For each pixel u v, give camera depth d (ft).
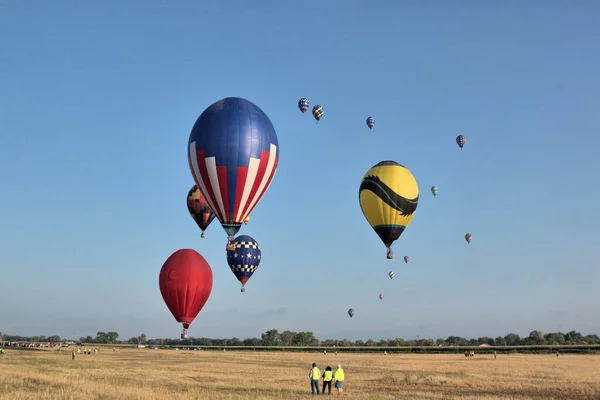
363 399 80.02
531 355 330.95
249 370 167.94
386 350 442.50
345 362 235.40
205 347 539.70
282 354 360.69
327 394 87.86
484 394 93.97
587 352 369.09
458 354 361.10
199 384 109.81
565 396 91.50
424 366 197.47
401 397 84.58
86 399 69.62
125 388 82.02
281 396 82.74
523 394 94.58
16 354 249.75
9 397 69.26
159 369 164.76
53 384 88.94
